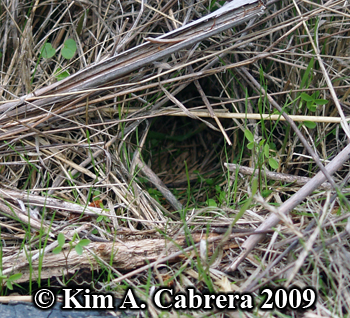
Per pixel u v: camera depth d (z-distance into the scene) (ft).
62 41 7.60
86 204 5.79
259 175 6.23
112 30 7.30
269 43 7.66
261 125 7.02
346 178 5.80
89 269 5.22
